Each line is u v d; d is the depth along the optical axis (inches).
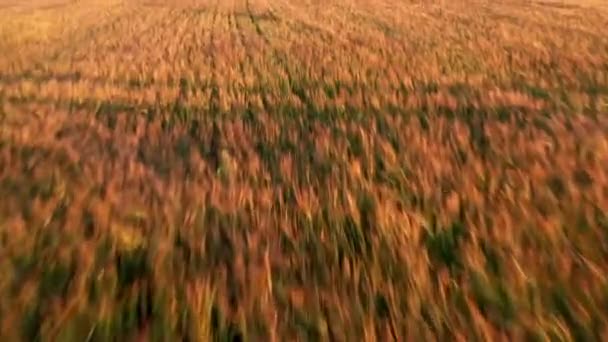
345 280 133.8
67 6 1106.7
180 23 762.8
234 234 155.3
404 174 195.9
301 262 142.3
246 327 117.3
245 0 1107.9
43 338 116.5
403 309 122.8
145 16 872.3
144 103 320.2
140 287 133.0
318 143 235.1
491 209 167.5
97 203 176.4
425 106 298.8
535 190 180.7
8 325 121.0
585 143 228.4
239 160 219.1
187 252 148.2
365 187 185.5
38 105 315.9
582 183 188.2
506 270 134.8
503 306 123.6
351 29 647.1
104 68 429.7
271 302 124.7
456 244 150.3
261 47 519.8
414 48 502.9
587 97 320.2
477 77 375.6
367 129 254.8
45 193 188.4
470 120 270.7
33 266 141.9
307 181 195.0
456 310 122.0
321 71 397.7
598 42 549.3
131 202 178.7
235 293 129.2
